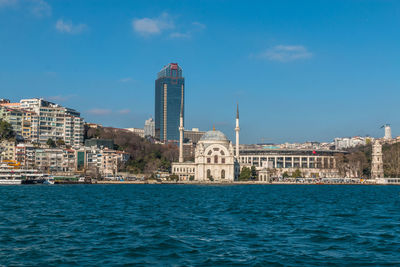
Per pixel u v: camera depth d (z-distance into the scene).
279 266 58.81
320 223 97.50
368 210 129.50
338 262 60.88
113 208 130.00
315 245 71.81
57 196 180.75
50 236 78.94
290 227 90.81
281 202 160.88
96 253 65.88
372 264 59.97
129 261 61.28
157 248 69.19
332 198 188.62
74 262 60.75
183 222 97.88
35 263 60.31
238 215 113.12
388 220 103.56
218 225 93.38
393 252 67.00
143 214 114.12
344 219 105.38
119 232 83.31
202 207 136.38
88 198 171.75
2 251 67.06
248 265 59.31
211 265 59.44
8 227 88.94
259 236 79.75
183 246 70.62
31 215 109.50
